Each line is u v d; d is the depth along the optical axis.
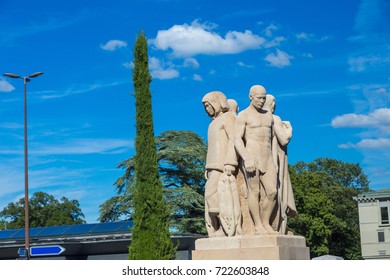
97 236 43.28
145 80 23.38
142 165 23.00
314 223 61.31
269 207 16.92
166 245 22.45
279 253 16.06
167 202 47.06
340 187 77.75
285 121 18.11
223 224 16.95
